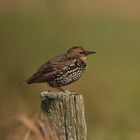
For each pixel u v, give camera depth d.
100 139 13.87
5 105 10.06
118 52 30.39
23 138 7.86
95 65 26.28
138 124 14.94
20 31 30.73
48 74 10.24
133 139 13.88
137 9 43.12
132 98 19.42
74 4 43.59
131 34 36.03
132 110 17.52
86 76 21.50
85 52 10.70
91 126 15.05
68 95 8.59
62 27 34.06
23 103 12.23
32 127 7.88
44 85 14.71
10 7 31.48
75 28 35.84
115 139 13.91
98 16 41.84
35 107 13.55
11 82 13.80
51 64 10.30
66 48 28.67
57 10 20.34
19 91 13.37
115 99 17.84
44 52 26.27
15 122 8.00
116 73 24.33
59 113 8.58
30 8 40.75
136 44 32.97
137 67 26.42
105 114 15.77
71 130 8.57
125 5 43.44
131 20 41.09
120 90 20.17
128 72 24.78
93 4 44.09
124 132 14.16
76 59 10.51
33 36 29.78
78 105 8.57
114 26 38.59
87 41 32.56
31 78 10.30
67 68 10.34
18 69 14.72
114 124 15.00
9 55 16.20
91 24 38.59
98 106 16.06
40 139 7.84
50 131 8.34
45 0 19.86
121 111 16.27
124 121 15.28
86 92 16.81
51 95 8.60
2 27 26.53
